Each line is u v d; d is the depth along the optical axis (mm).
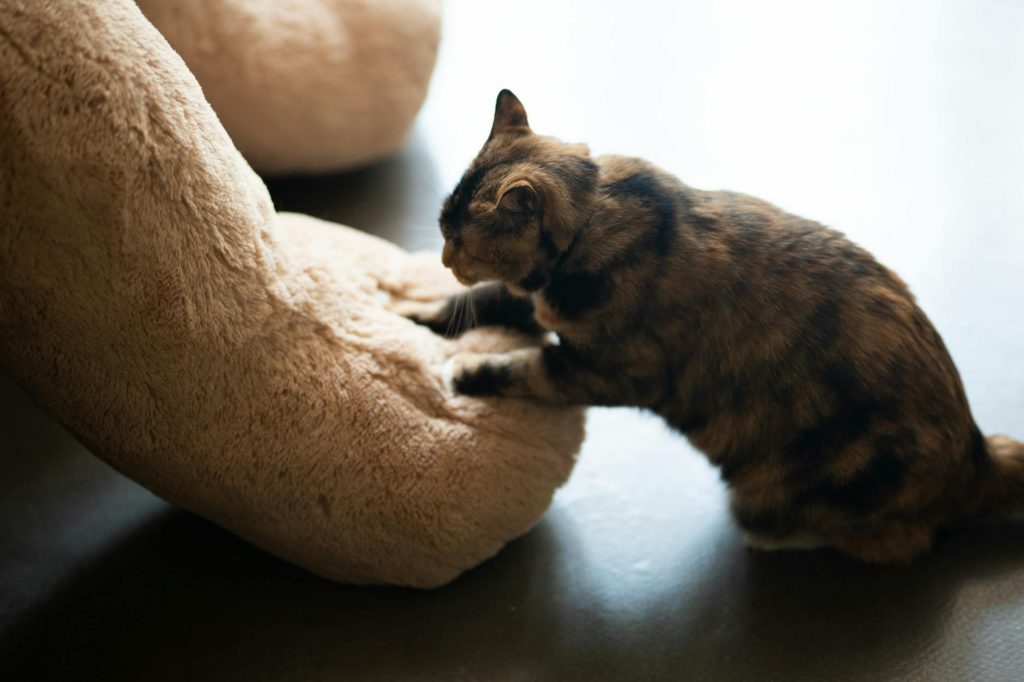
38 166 778
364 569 977
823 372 923
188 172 826
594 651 966
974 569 1001
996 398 1127
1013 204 1331
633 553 1033
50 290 814
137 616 984
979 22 1619
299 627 980
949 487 966
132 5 820
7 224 790
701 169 1402
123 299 825
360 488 927
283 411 896
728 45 1607
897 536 986
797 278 930
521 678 949
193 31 1205
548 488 1002
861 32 1622
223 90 1229
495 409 980
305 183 1387
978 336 1184
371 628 980
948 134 1436
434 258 1129
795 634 971
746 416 950
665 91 1526
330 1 1281
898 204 1343
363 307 964
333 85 1280
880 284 945
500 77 1551
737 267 927
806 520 981
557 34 1635
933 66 1546
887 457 934
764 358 929
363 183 1390
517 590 1006
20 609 984
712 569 1020
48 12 769
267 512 931
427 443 942
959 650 953
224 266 853
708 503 1070
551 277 954
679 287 925
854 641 964
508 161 948
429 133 1468
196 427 881
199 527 1048
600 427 1137
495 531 982
